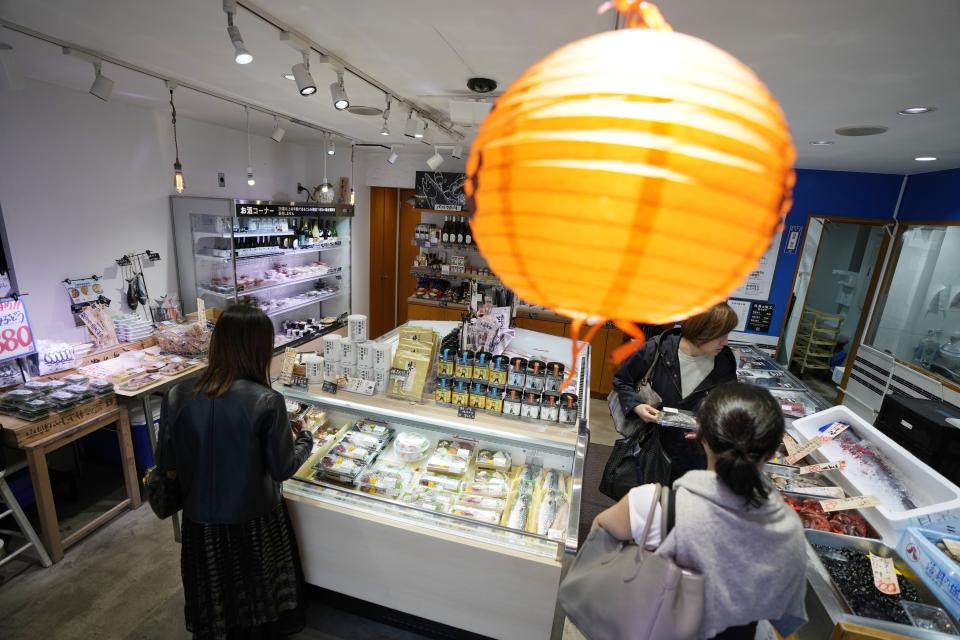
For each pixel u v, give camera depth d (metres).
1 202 2.91
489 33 1.89
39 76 2.89
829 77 2.06
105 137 3.49
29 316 3.12
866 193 4.86
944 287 4.30
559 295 0.55
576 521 1.78
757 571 0.94
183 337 3.59
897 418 3.42
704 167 0.43
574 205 0.46
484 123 0.55
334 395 2.35
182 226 4.14
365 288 6.77
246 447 1.61
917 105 2.36
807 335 6.25
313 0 1.66
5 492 2.38
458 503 2.07
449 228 6.02
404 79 2.64
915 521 1.67
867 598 1.44
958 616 1.36
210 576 1.70
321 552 2.08
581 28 1.79
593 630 1.03
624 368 2.30
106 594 2.36
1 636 2.13
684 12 1.55
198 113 3.93
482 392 2.20
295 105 3.52
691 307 0.54
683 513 0.98
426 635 2.14
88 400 2.71
